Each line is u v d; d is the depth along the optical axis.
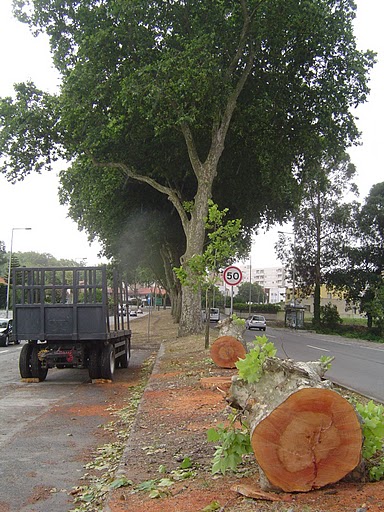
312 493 4.27
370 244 54.81
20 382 14.80
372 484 4.41
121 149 28.25
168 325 48.34
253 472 5.11
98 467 6.72
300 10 23.08
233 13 23.61
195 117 24.59
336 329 55.84
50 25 25.33
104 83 23.25
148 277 82.50
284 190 33.91
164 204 36.22
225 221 35.16
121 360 17.88
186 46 22.14
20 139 25.55
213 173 25.55
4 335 29.61
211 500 4.45
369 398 10.83
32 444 7.97
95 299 14.31
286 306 63.47
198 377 12.33
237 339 13.80
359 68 25.95
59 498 5.67
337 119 28.22
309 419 4.32
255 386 4.68
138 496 4.84
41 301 14.35
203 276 16.94
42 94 25.83
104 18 23.34
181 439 6.93
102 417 9.95
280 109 28.22
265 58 26.94
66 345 14.58
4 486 6.07
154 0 23.09
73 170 34.81
